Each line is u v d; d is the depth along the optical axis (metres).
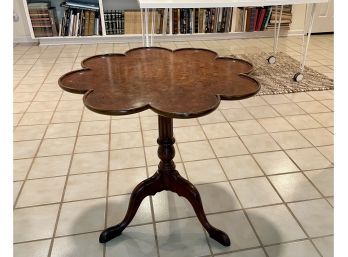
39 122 2.21
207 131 2.10
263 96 2.58
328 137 2.01
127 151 1.89
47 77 2.96
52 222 1.38
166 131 1.16
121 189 1.58
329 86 2.71
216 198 1.51
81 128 2.15
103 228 1.35
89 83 1.03
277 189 1.57
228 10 3.93
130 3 4.02
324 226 1.35
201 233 1.33
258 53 3.59
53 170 1.72
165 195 1.54
